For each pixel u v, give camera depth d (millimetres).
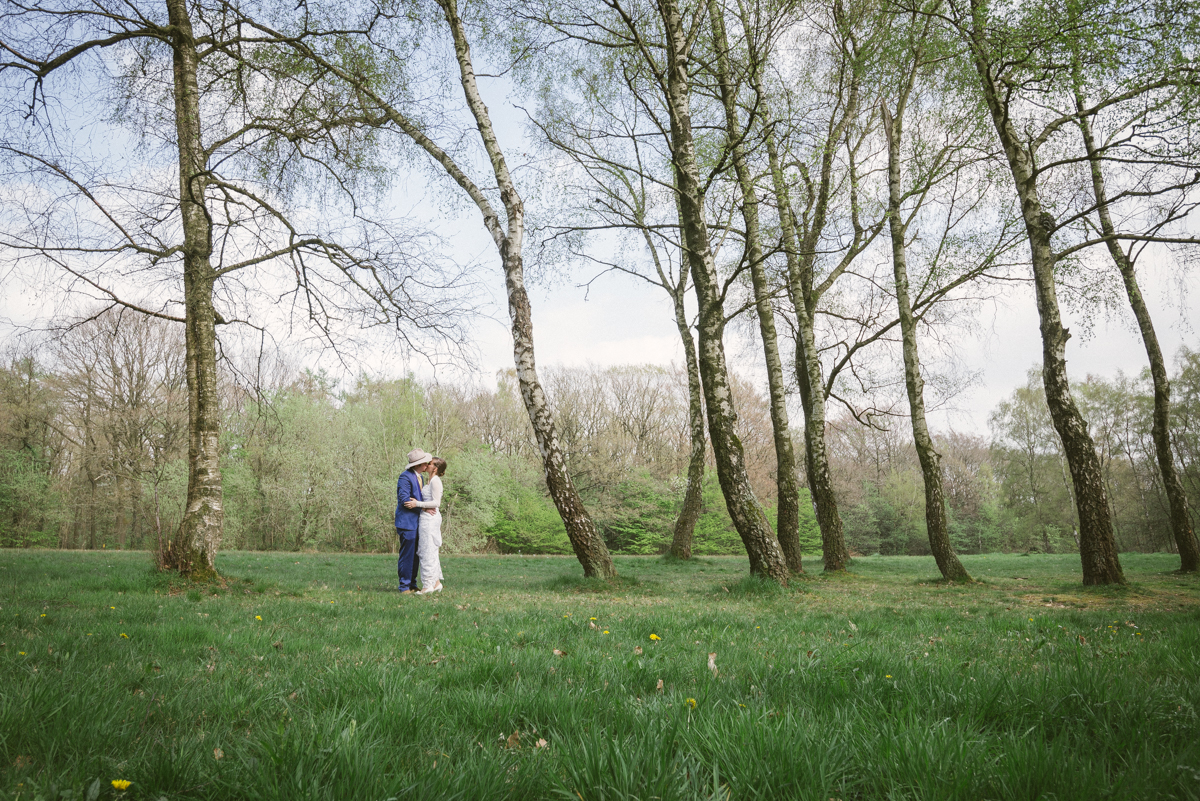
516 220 11477
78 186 8812
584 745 1790
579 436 47312
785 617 6734
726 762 1741
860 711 2359
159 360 31031
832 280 16234
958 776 1622
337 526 38594
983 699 2408
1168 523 41625
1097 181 15148
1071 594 10188
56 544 40406
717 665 3494
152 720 2336
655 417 50531
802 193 13570
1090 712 2211
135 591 7949
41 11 8586
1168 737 2018
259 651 4012
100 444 31703
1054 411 11258
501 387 51156
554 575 15336
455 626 5402
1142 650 4090
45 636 4078
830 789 1659
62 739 1959
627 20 10812
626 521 41500
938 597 10055
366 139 11836
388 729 2137
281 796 1554
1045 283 11258
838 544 15148
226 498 36188
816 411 15477
